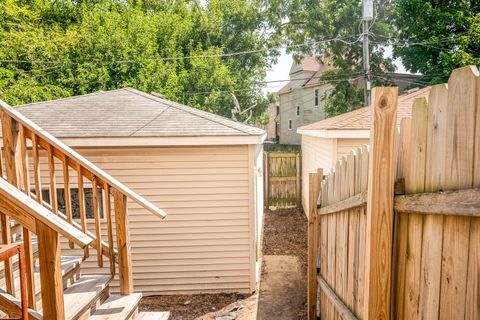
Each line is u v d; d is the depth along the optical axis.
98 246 3.23
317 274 3.76
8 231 2.51
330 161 6.70
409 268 1.61
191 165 5.41
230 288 5.53
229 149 5.38
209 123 5.57
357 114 7.77
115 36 15.53
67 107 6.51
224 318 4.61
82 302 2.68
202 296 5.45
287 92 26.75
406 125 1.66
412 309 1.58
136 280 5.52
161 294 5.54
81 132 5.14
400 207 1.64
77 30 17.02
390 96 1.68
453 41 14.21
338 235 2.92
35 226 1.86
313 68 24.50
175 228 5.49
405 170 1.66
